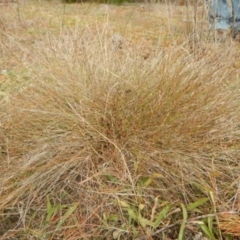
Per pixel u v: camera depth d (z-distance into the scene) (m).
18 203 1.03
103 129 1.11
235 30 2.11
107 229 0.99
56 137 1.14
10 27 2.44
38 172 1.04
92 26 2.21
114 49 1.45
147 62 1.33
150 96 1.17
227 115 1.19
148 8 3.02
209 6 2.04
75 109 1.17
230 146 1.17
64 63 1.34
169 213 0.98
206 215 0.98
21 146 1.15
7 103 1.30
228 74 1.39
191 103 1.16
